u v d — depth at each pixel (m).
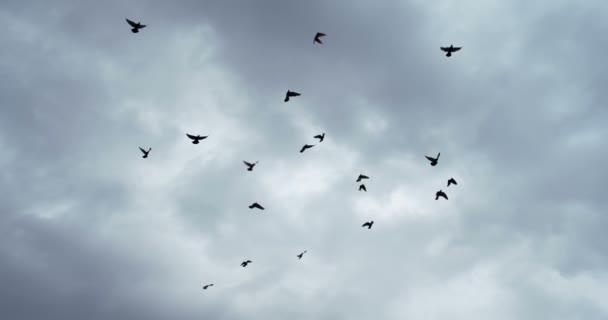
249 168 62.25
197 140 53.94
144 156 55.50
